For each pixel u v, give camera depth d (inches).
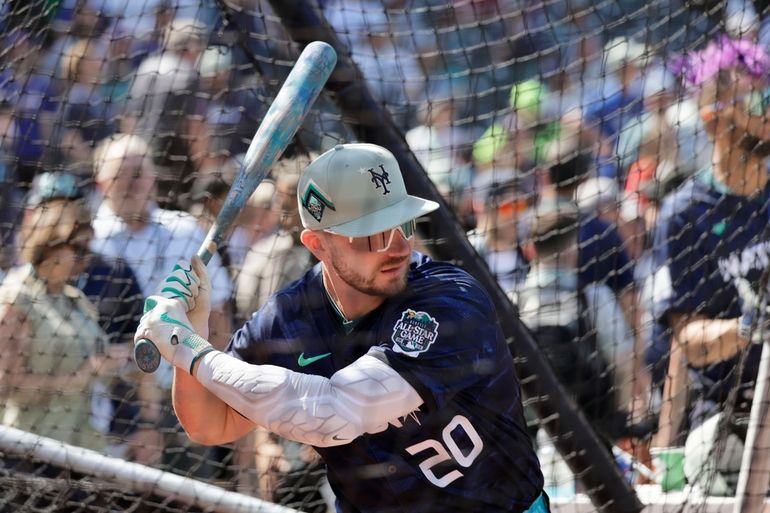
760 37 546.9
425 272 418.6
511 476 420.2
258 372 390.0
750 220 542.3
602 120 574.2
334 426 383.9
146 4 672.4
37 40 651.5
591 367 563.2
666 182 586.9
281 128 448.5
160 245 633.0
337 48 474.9
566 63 643.5
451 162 574.9
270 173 637.9
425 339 393.7
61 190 631.8
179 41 646.5
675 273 573.0
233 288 635.5
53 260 610.2
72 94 661.9
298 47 482.3
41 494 538.6
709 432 573.0
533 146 611.5
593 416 563.5
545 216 584.7
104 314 615.2
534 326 569.3
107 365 605.3
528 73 648.4
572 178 592.7
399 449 412.5
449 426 406.9
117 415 605.3
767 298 490.0
